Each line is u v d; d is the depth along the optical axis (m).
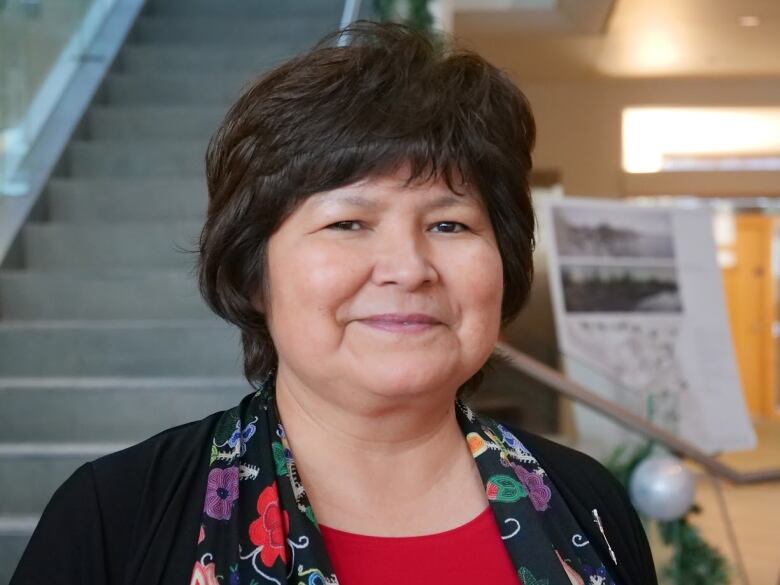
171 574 0.85
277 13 6.31
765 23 6.61
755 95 8.34
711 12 6.39
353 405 0.90
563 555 0.98
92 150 4.86
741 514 5.81
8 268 4.12
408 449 0.96
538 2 6.71
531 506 0.98
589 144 8.49
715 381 3.87
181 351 3.73
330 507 0.93
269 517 0.88
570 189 8.51
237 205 0.91
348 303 0.87
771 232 11.86
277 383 0.99
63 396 3.45
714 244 4.00
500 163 0.91
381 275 0.86
